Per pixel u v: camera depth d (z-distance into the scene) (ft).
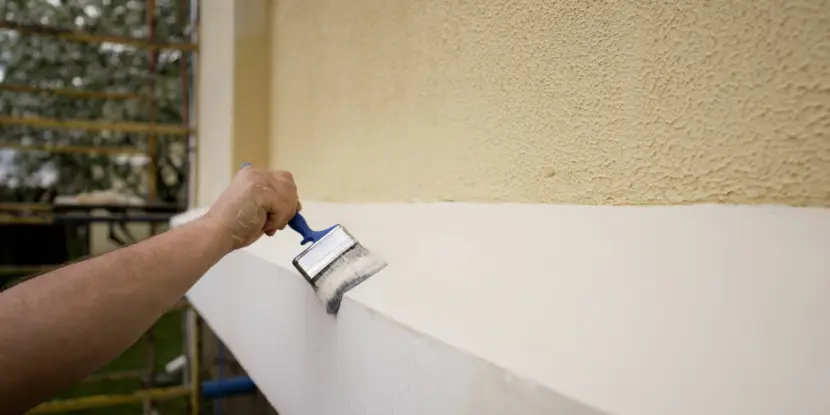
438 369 1.25
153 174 9.64
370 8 2.70
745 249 0.99
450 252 1.69
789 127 0.99
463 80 1.95
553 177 1.55
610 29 1.36
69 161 11.39
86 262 1.35
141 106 10.48
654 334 0.98
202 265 1.56
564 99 1.51
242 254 3.10
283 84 4.35
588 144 1.43
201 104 7.05
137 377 8.86
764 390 0.79
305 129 3.76
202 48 6.98
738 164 1.08
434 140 2.14
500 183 1.77
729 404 0.80
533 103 1.62
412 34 2.30
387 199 2.53
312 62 3.60
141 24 10.28
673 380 0.88
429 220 2.00
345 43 3.02
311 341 2.02
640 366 0.93
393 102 2.48
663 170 1.23
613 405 0.87
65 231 8.80
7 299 1.20
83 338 1.22
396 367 1.43
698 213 1.13
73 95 8.71
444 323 1.32
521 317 1.21
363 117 2.80
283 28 4.36
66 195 11.47
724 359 0.87
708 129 1.13
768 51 1.02
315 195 3.54
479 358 1.12
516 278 1.36
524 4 1.65
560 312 1.16
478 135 1.87
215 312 3.80
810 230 0.93
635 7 1.29
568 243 1.35
